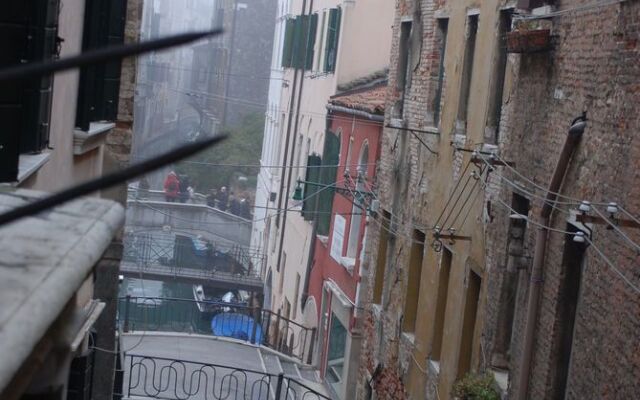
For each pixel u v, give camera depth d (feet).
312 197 107.45
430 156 62.85
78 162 37.32
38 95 28.25
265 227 153.48
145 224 175.73
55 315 8.29
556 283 38.11
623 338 31.24
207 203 213.25
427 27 65.87
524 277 44.47
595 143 35.27
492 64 51.39
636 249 30.73
